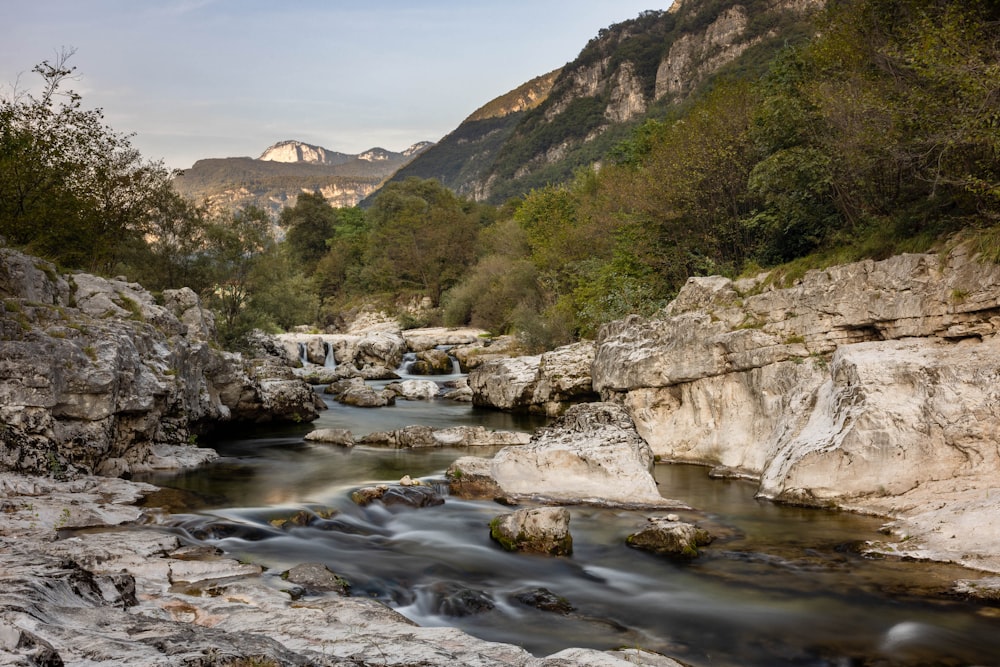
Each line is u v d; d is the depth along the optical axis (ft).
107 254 100.32
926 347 49.80
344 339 172.55
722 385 66.49
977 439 43.62
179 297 87.61
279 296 145.79
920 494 44.42
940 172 58.18
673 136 104.06
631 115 570.87
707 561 38.99
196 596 28.37
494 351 154.10
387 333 177.68
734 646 28.71
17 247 67.87
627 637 29.58
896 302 53.78
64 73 83.71
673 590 34.99
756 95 96.12
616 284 111.55
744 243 95.04
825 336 58.49
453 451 71.72
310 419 93.09
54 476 46.16
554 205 203.31
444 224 272.10
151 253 126.62
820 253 65.26
